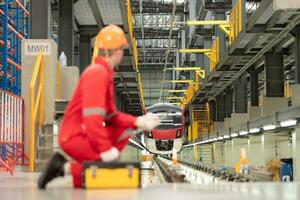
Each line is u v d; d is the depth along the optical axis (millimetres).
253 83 39062
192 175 29906
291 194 4293
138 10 45969
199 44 48438
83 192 4512
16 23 23328
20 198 4023
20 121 12070
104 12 24891
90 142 5008
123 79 41500
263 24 23203
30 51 12977
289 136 35094
